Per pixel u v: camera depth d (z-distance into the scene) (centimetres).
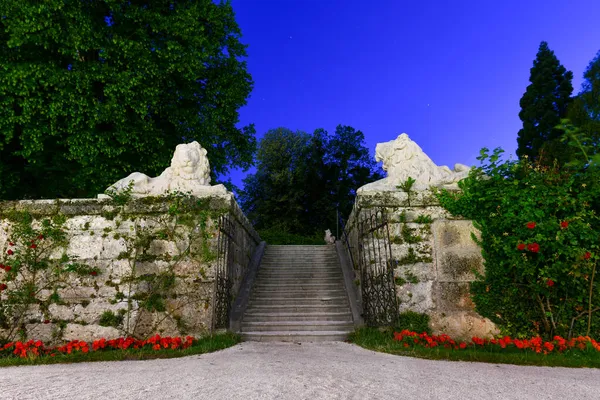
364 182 2873
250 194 2775
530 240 595
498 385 327
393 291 638
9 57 854
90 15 913
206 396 282
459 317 638
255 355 489
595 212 620
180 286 653
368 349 544
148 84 952
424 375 360
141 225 680
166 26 969
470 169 693
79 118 862
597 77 1412
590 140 641
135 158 991
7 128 834
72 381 342
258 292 878
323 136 2972
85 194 1017
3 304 643
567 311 598
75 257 668
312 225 2702
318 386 311
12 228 683
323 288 905
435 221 682
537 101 1688
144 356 484
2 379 362
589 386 333
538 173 652
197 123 1082
